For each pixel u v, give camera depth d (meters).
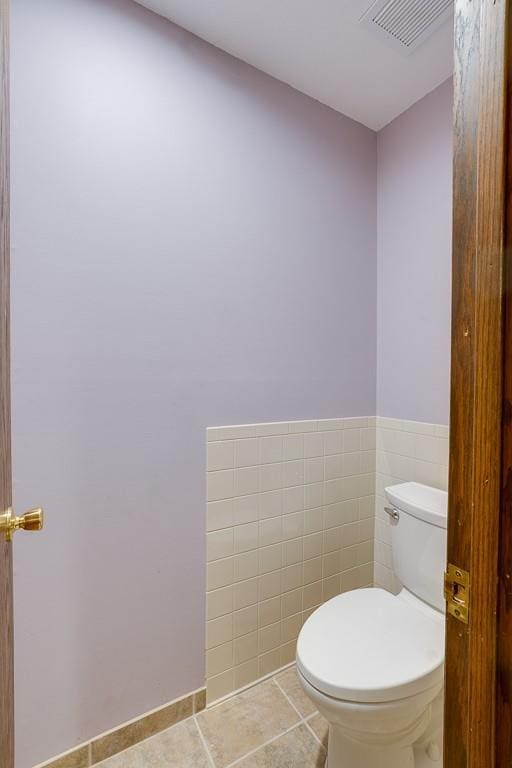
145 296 1.26
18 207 1.06
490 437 0.41
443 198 1.53
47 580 1.13
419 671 0.99
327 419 1.69
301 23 1.27
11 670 0.68
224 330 1.41
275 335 1.54
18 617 1.09
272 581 1.54
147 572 1.28
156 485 1.29
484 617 0.42
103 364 1.20
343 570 1.75
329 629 1.16
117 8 1.19
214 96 1.37
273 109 1.50
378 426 1.84
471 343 0.44
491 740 0.41
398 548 1.45
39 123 1.08
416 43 1.34
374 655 1.05
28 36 1.06
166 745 1.25
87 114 1.15
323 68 1.46
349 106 1.66
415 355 1.66
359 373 1.80
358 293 1.79
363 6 1.21
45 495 1.12
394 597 1.35
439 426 1.56
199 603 1.38
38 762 1.12
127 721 1.25
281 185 1.54
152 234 1.26
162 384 1.29
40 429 1.11
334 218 1.70
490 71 0.41
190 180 1.33
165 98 1.27
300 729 1.31
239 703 1.41
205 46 1.34
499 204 0.40
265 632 1.52
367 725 0.96
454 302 0.47
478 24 0.43
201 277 1.36
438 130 1.54
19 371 1.08
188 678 1.36
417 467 1.65
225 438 1.42
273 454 1.54
